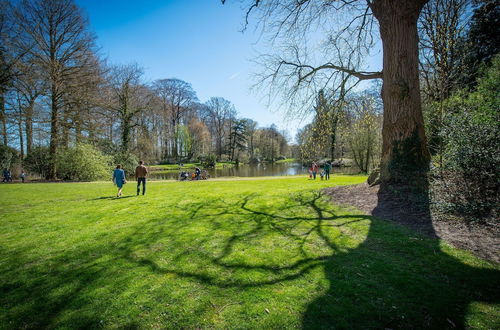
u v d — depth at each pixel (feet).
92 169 73.36
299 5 27.17
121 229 18.44
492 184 16.20
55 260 13.25
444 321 7.61
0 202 30.71
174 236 16.46
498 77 29.35
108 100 74.28
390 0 22.57
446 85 32.35
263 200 26.68
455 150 18.80
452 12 39.88
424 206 17.81
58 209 25.90
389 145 23.31
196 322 7.97
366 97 39.70
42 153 79.71
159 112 112.27
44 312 8.80
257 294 9.36
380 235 14.69
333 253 12.75
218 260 12.49
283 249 13.58
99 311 8.71
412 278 10.03
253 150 222.48
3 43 57.41
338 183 44.88
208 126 213.66
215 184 49.11
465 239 13.30
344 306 8.48
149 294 9.64
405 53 22.07
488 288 9.16
